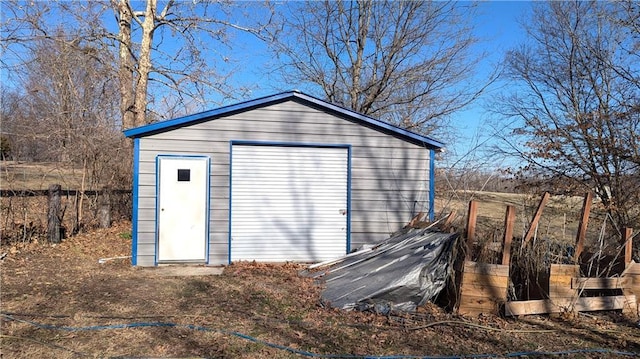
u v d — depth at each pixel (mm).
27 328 5297
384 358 4711
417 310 6312
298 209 9773
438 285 6492
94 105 14711
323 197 9867
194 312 6090
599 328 5812
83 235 12078
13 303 6215
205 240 9289
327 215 9867
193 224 9250
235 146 9523
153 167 9117
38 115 14758
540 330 5680
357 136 9961
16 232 10320
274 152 9688
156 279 7949
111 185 13984
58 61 14188
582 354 4977
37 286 7133
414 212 10070
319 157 9875
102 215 13391
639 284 6520
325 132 9844
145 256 9055
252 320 5809
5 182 11594
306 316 6043
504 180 13391
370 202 9984
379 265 7367
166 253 9125
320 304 6539
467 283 6160
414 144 10148
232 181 9500
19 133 13922
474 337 5383
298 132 9734
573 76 15172
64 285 7281
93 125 14328
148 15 14961
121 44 14625
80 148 13547
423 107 20219
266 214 9641
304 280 8047
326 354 4805
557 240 7195
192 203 9258
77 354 4625
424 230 8312
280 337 5254
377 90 20125
